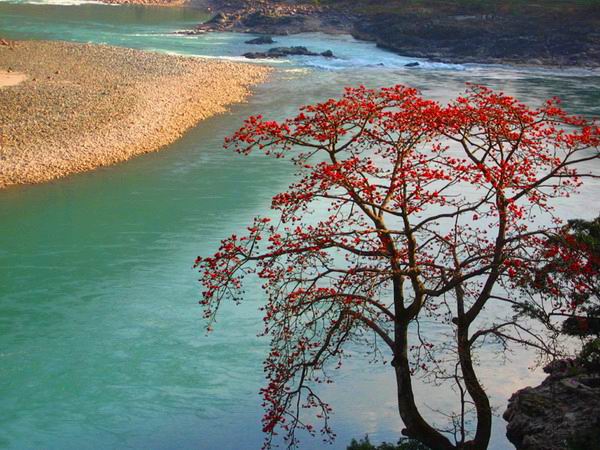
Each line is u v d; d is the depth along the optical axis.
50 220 37.03
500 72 85.44
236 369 24.73
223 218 37.97
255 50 93.94
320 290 17.56
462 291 17.34
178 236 35.59
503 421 21.52
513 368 24.72
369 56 93.88
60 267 31.92
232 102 63.50
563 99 69.12
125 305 28.78
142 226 36.66
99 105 55.69
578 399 20.48
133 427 21.77
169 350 25.77
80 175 43.75
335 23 114.56
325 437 21.27
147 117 54.34
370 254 17.05
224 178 44.31
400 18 107.81
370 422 21.95
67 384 23.75
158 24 114.19
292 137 17.31
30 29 98.56
